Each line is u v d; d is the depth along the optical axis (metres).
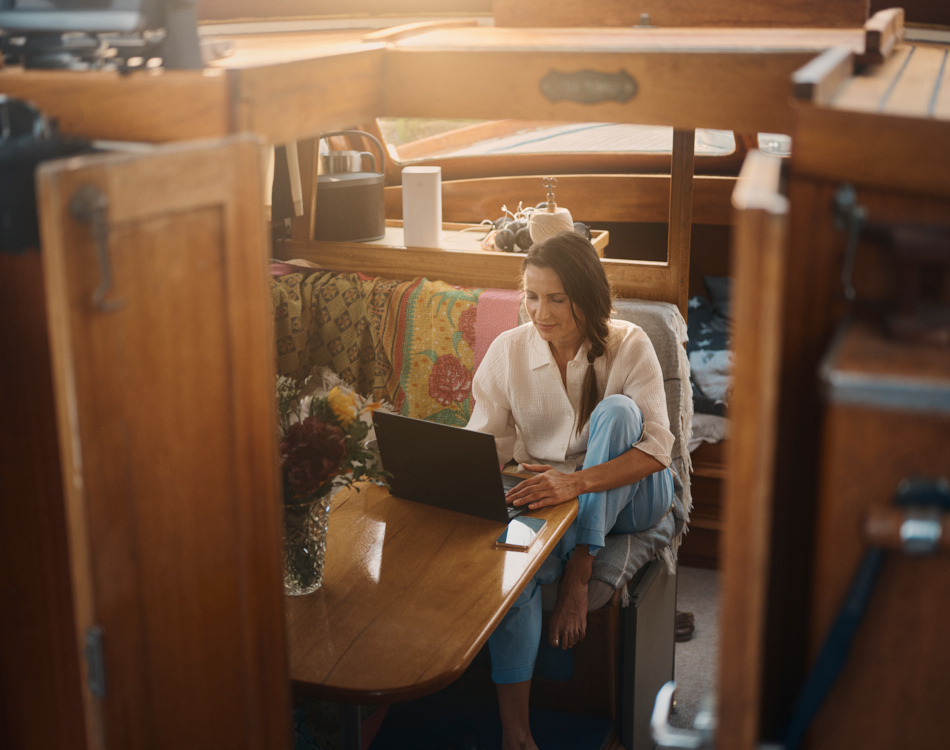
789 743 0.97
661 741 1.08
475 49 1.52
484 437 1.94
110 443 0.98
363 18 3.21
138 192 0.96
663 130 3.78
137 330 1.00
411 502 2.14
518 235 2.91
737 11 1.80
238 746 1.24
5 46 1.39
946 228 0.90
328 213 3.09
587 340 2.34
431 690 1.51
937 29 2.74
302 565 1.74
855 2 1.72
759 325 0.81
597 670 2.23
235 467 1.17
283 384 1.80
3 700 1.37
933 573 0.90
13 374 1.20
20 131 1.21
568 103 1.49
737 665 0.90
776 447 1.05
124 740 1.06
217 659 1.18
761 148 3.67
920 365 0.84
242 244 1.12
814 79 0.97
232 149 1.08
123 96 1.25
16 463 1.24
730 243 3.82
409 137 3.72
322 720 2.20
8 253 1.14
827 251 0.98
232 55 1.47
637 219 3.70
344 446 1.70
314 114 1.39
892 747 0.96
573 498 2.11
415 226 2.99
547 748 2.16
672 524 2.45
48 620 1.29
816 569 0.94
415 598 1.75
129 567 1.03
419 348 2.81
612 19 1.89
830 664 0.93
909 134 0.91
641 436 2.27
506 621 2.04
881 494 0.89
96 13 1.28
